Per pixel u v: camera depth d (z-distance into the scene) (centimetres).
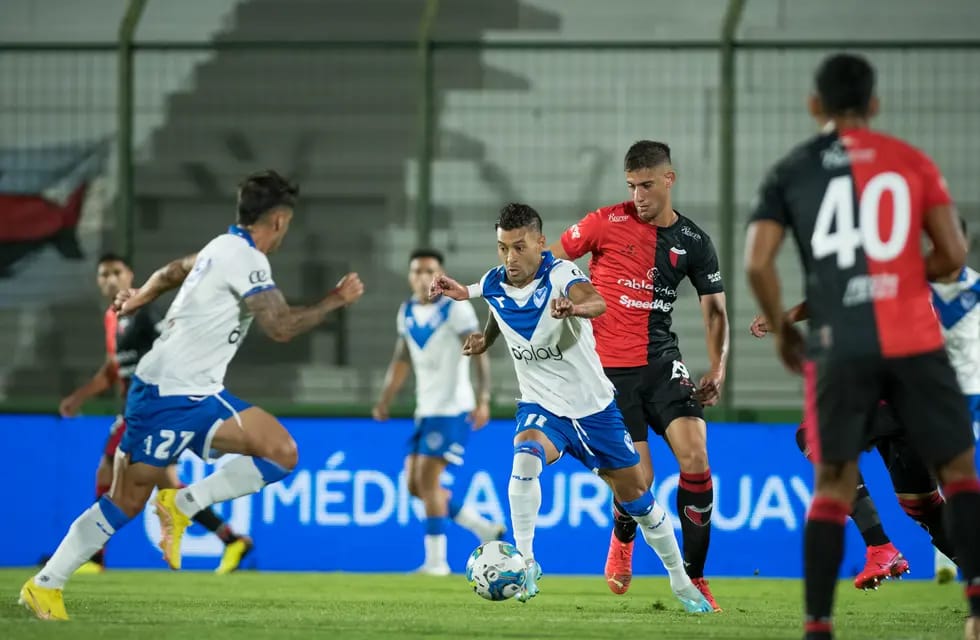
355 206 4022
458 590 2686
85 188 3903
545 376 1962
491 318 2025
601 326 2247
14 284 3916
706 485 2150
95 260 3922
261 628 1708
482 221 3922
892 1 3931
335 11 4125
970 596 1389
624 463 1956
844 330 1309
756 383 3688
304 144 4041
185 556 3347
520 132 3903
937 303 2764
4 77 3800
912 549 3206
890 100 3653
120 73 3616
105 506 1814
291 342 3925
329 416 3394
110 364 3216
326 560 3353
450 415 3275
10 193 3891
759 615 2025
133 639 1542
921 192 1331
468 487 3359
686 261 2236
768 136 3688
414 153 4012
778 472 3294
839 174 1335
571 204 3869
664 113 3803
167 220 4053
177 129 4056
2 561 3394
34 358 3909
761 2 3972
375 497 3366
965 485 1373
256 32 4112
